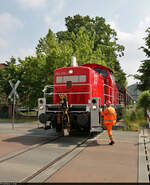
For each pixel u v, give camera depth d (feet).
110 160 15.38
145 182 10.99
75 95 26.81
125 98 59.98
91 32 113.50
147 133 29.22
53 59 54.54
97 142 22.63
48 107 27.07
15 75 64.03
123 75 109.91
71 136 27.22
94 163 14.60
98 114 23.44
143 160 15.34
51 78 55.06
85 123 23.45
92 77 27.25
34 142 22.45
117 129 33.55
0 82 66.33
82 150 18.72
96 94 28.71
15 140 23.65
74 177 11.78
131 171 12.86
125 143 21.98
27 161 14.99
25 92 62.54
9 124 44.29
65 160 15.29
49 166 13.83
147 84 63.98
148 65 63.26
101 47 107.14
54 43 60.80
